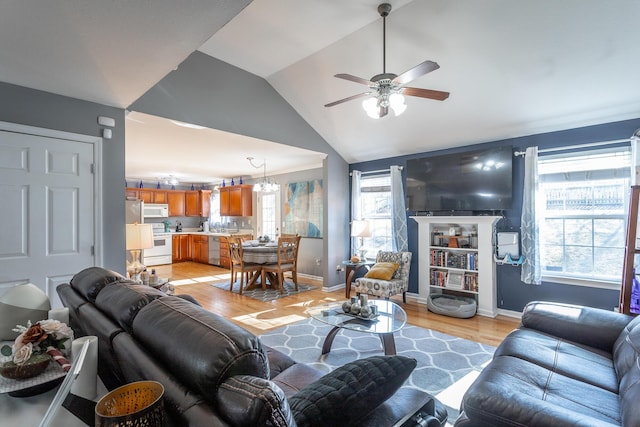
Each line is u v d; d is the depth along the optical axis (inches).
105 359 51.8
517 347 77.4
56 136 104.0
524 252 152.0
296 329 141.7
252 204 314.3
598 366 71.2
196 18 62.6
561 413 46.4
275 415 27.4
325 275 212.2
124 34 68.3
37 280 101.5
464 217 166.7
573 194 145.2
